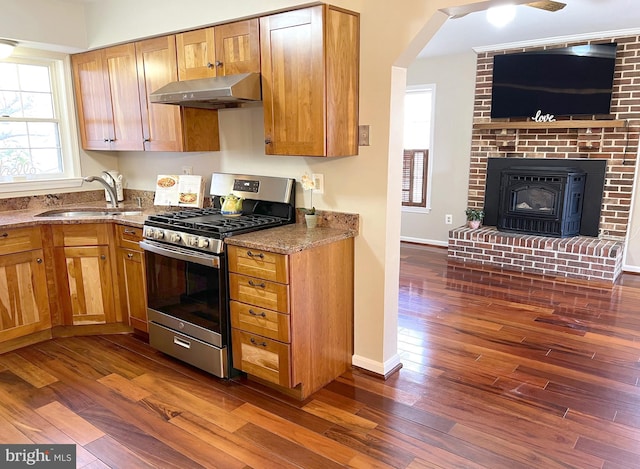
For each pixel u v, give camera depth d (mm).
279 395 2561
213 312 2639
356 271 2766
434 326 3533
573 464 2000
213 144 3367
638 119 4633
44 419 2320
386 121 2514
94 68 3656
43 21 3414
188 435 2201
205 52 2885
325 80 2352
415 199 6422
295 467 1984
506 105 5352
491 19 3689
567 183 4840
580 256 4691
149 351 3117
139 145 3475
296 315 2391
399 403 2479
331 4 2521
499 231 5410
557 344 3217
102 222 3230
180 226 2748
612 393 2586
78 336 3365
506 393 2582
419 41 2402
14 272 3039
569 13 3932
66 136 3945
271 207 3035
